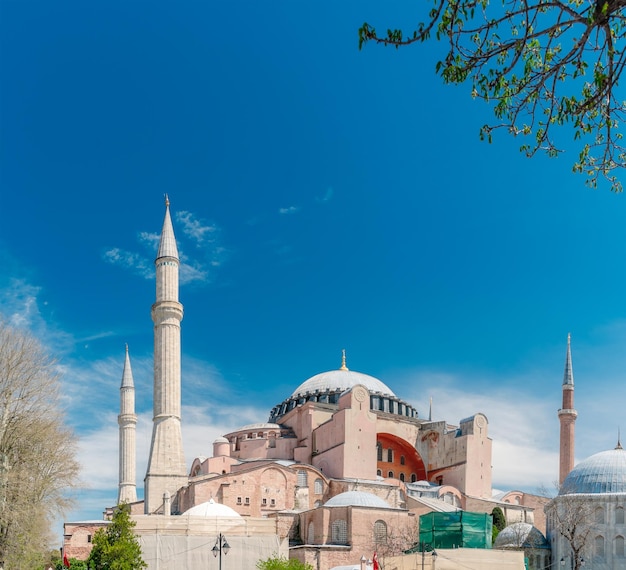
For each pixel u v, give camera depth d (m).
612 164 17.44
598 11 13.22
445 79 15.99
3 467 51.16
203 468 99.19
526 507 97.56
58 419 56.69
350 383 110.81
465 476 97.81
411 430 105.38
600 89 14.27
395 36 15.59
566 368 99.31
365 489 89.69
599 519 76.25
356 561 74.31
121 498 112.62
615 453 81.56
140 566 63.25
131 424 116.31
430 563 62.34
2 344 54.06
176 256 97.44
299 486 88.75
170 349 93.19
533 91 15.97
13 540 50.22
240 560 72.50
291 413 106.88
